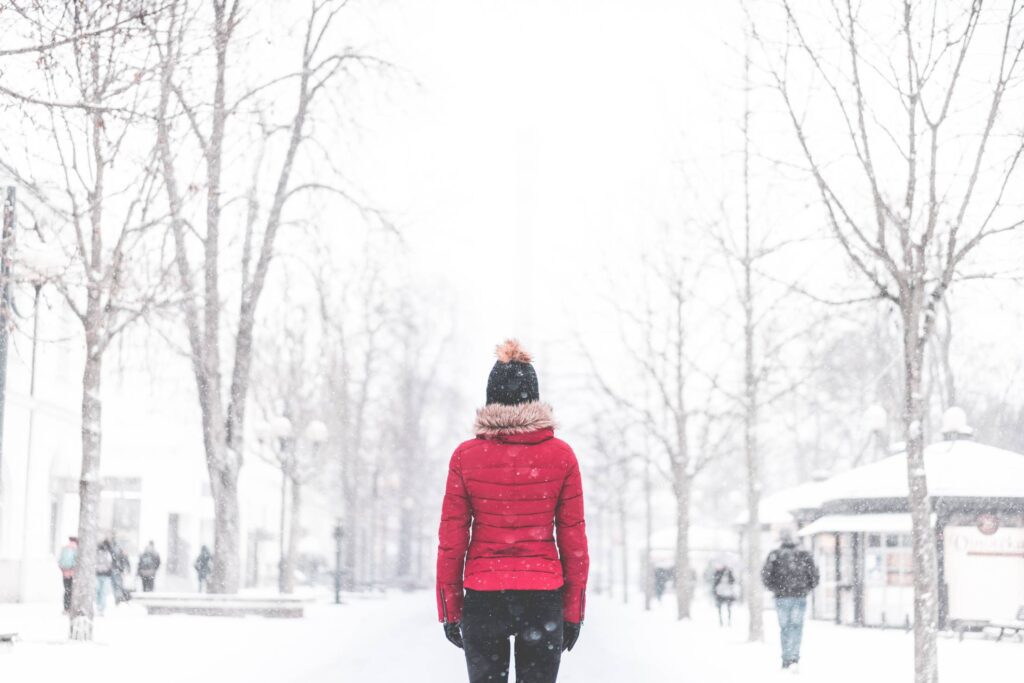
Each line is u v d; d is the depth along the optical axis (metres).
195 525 48.94
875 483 30.09
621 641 21.16
